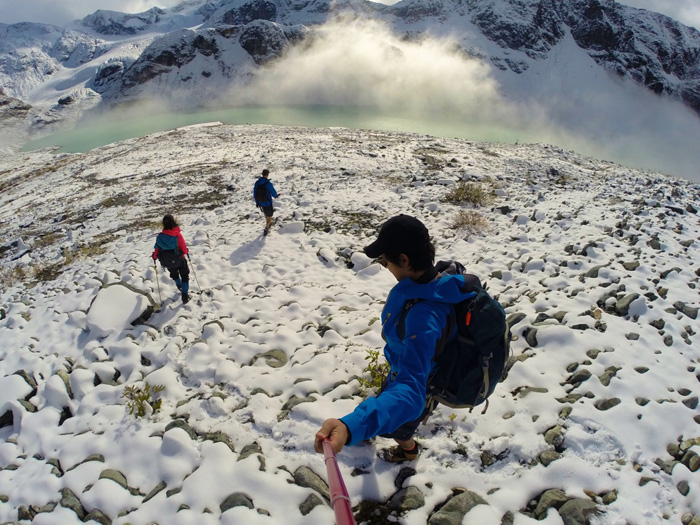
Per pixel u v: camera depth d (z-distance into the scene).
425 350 2.05
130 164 25.70
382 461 3.54
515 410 3.94
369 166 17.91
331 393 4.50
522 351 4.86
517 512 3.07
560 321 5.30
